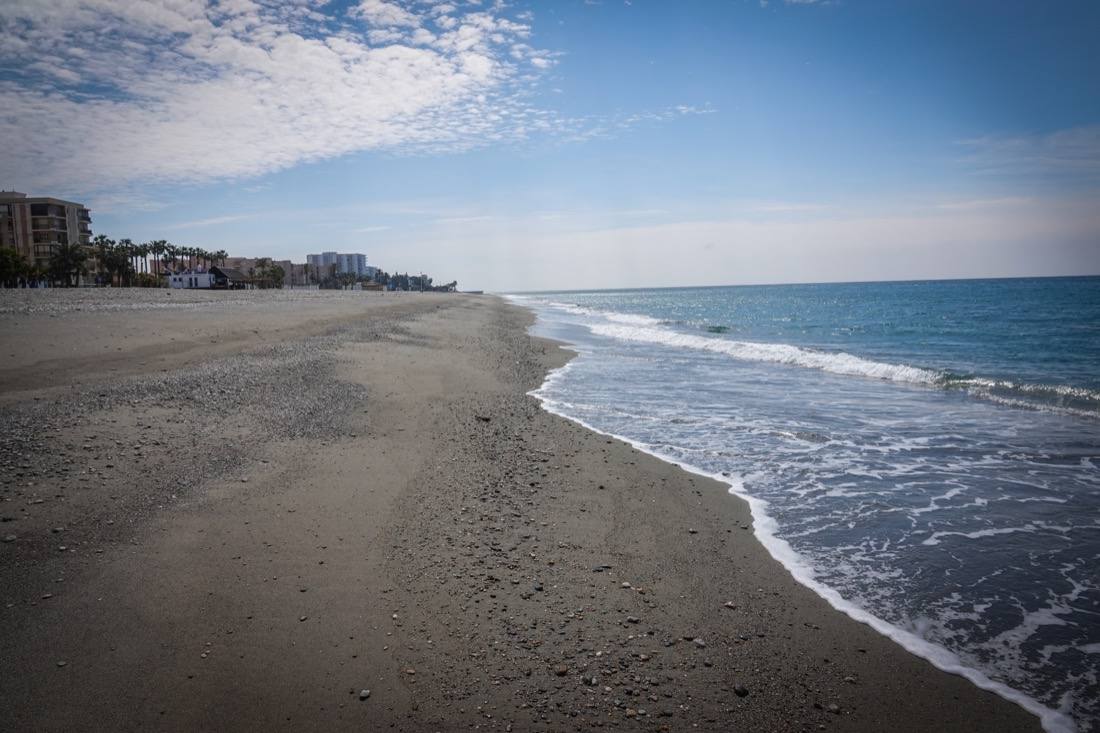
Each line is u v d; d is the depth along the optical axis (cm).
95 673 382
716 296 16488
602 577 553
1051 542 634
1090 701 393
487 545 606
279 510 645
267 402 1084
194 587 486
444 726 357
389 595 498
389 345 2089
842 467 902
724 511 727
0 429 809
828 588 543
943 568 580
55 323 1767
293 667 402
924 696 398
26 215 8925
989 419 1208
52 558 512
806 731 363
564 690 393
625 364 2092
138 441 812
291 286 15662
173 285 10106
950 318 4575
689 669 421
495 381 1614
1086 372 1778
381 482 756
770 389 1574
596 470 871
